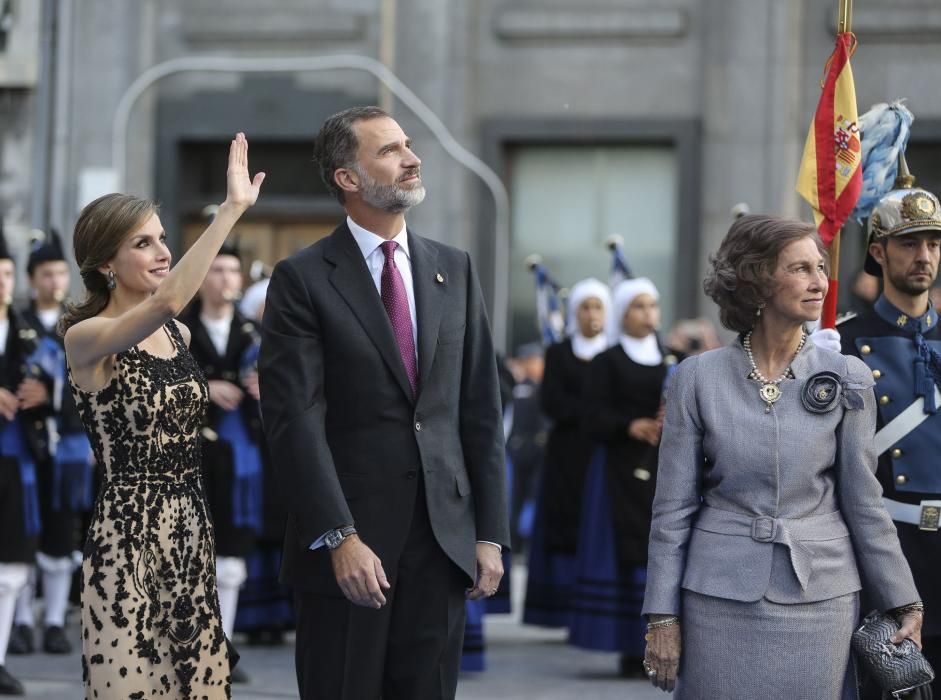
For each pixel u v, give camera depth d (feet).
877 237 53.78
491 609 95.25
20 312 87.51
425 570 48.34
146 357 49.80
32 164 151.74
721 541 44.57
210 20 152.35
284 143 153.38
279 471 47.60
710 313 143.84
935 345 53.11
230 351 87.30
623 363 89.76
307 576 48.19
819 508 44.80
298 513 47.01
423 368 48.98
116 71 152.05
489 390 50.42
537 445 138.41
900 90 141.18
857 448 44.88
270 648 95.81
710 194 144.15
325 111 150.92
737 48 143.23
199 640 49.78
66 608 105.60
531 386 139.44
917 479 51.80
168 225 152.97
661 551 45.29
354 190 49.57
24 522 82.28
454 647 48.75
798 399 44.93
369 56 150.30
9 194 152.15
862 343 53.47
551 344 100.83
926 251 52.65
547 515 98.89
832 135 56.59
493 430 50.08
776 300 45.06
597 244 148.15
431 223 148.05
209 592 50.42
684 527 45.47
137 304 51.11
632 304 90.33
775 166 142.51
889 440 52.21
